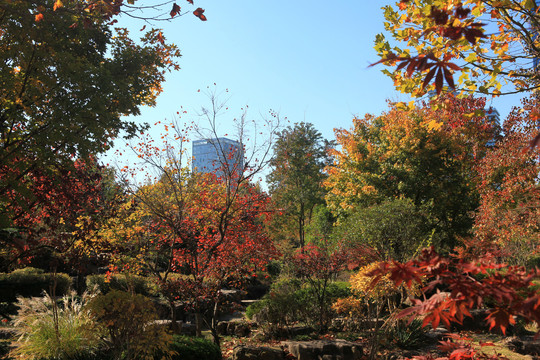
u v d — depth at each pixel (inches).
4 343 346.3
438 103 194.5
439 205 833.5
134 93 398.0
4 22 304.8
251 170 510.0
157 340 300.0
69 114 307.9
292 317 570.6
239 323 576.1
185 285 455.2
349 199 950.4
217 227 517.7
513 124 617.3
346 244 569.0
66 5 281.7
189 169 524.4
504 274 82.3
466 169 872.3
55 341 325.1
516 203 511.5
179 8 199.2
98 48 382.3
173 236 494.0
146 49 401.7
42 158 305.1
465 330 480.4
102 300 296.8
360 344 442.6
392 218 522.3
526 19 191.5
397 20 181.0
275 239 1149.1
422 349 421.1
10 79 296.0
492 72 183.0
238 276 496.1
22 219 363.9
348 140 1032.2
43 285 604.7
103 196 454.9
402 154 888.3
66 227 410.3
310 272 568.1
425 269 84.4
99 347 338.0
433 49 168.2
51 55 316.5
